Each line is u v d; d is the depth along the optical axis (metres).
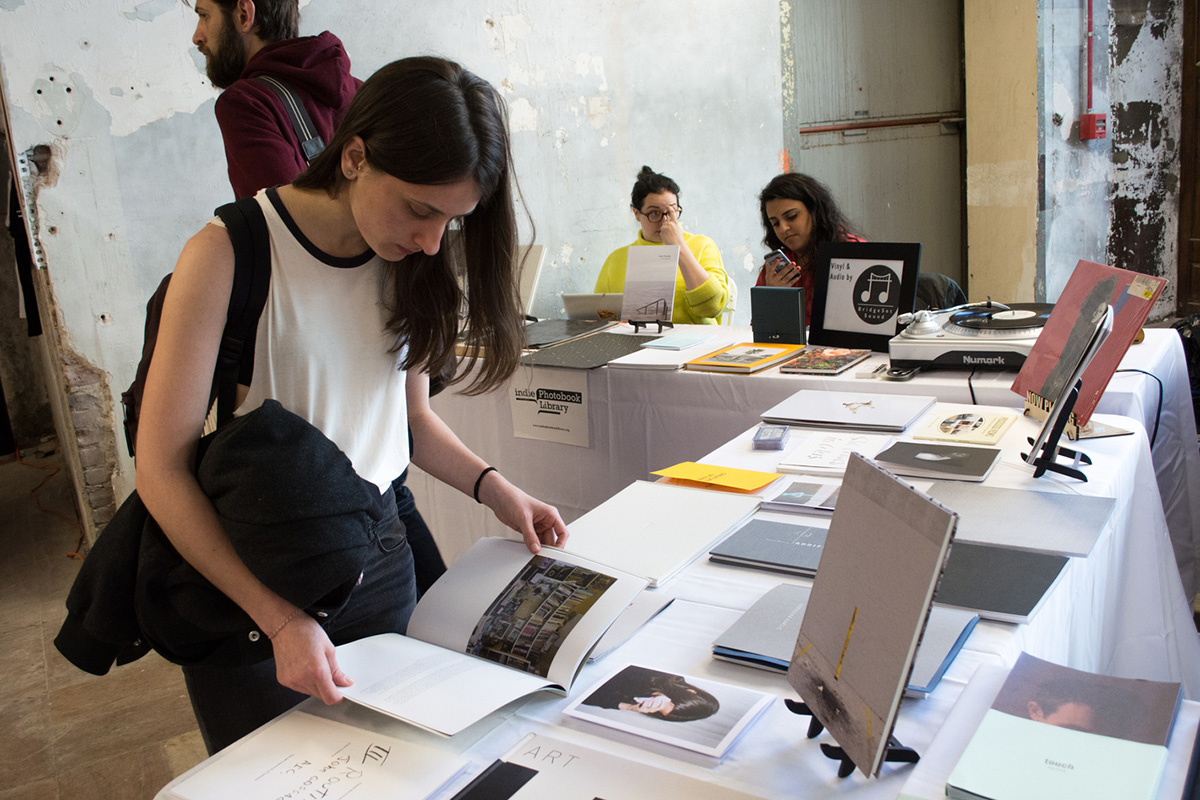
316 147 1.80
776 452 1.63
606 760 0.76
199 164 3.13
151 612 0.94
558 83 3.88
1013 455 1.43
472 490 1.24
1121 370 1.77
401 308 1.06
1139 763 0.63
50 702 2.38
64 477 4.39
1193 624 1.49
